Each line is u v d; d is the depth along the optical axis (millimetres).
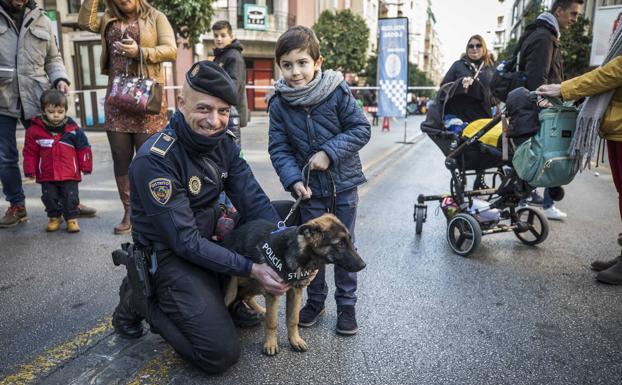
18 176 4938
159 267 2420
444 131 4750
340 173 2822
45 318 2992
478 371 2492
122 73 4441
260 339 2818
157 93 4332
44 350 2617
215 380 2379
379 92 14297
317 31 30391
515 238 4914
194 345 2311
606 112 3500
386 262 4133
